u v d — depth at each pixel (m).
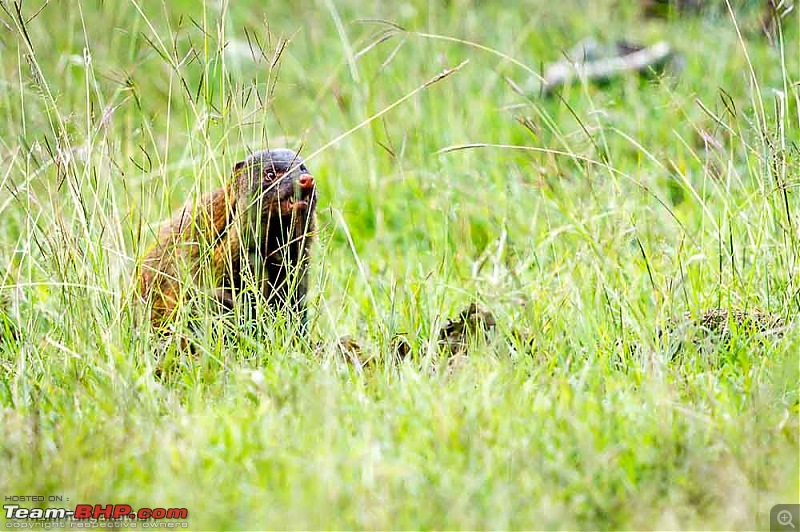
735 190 13.12
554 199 13.34
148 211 11.03
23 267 11.95
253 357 10.02
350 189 15.41
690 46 17.80
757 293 10.88
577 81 17.14
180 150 16.31
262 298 10.66
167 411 9.05
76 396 9.20
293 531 6.93
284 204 11.04
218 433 8.24
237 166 11.47
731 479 7.32
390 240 13.99
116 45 17.77
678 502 7.26
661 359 9.48
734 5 18.22
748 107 14.26
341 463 7.53
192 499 7.29
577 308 10.52
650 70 14.39
